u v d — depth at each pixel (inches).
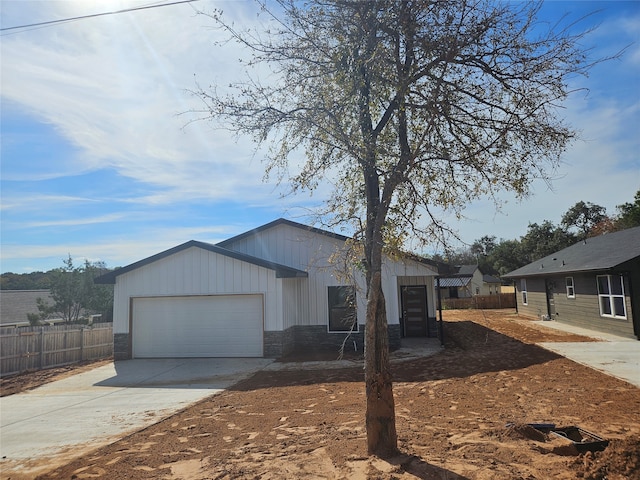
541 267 910.4
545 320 860.6
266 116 210.2
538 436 194.2
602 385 318.7
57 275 890.1
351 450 186.7
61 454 232.2
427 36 186.7
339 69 193.8
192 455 208.7
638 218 1257.4
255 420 269.9
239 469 179.9
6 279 1644.9
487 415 249.9
